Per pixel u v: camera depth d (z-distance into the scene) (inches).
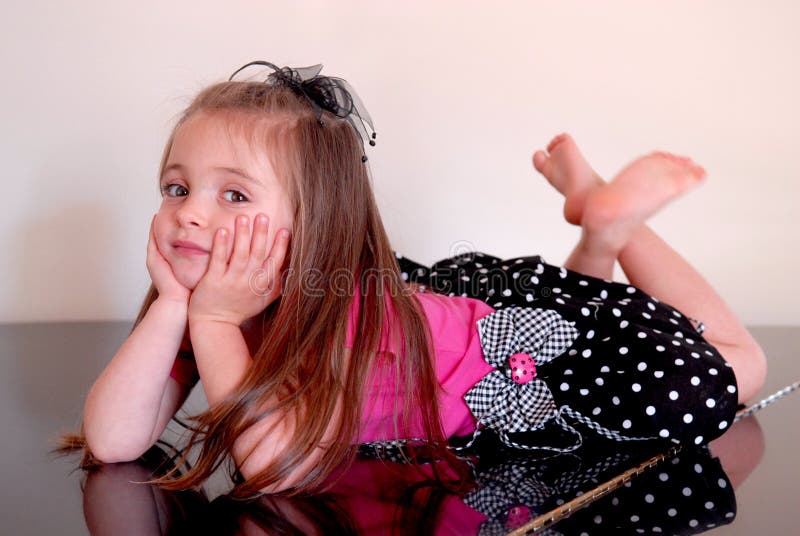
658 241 56.7
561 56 81.4
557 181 61.4
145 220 71.2
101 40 68.0
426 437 40.2
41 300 70.6
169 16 69.5
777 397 56.3
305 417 34.4
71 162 68.8
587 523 32.3
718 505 34.9
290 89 40.5
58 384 50.9
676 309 53.7
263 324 39.4
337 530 30.0
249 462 33.6
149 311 37.2
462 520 31.7
